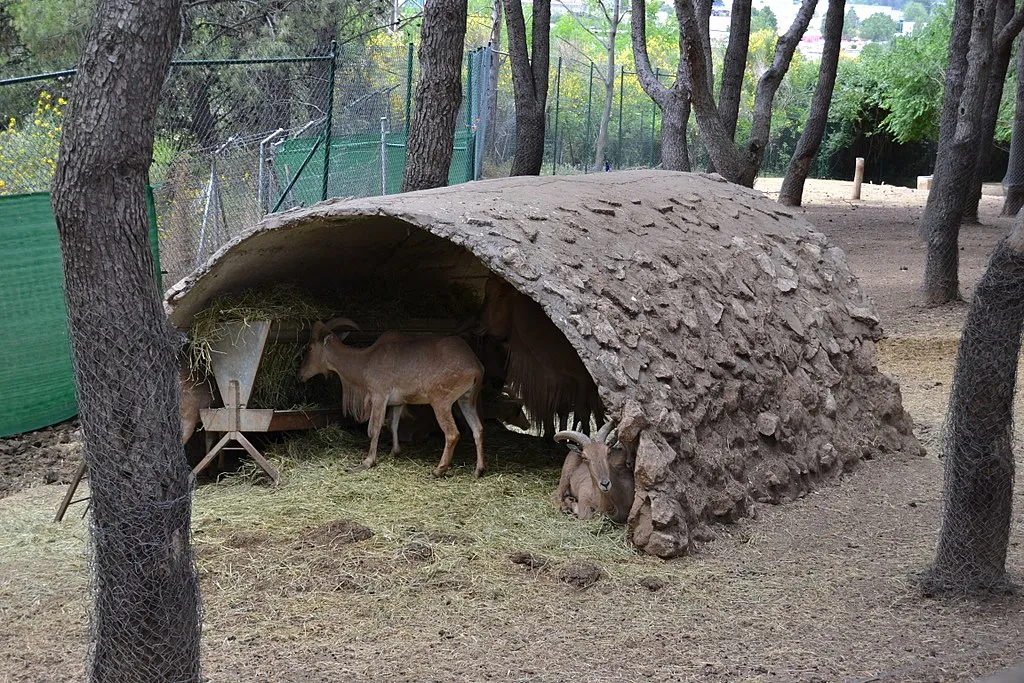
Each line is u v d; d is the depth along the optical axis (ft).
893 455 28.53
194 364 26.09
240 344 25.71
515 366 28.60
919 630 17.60
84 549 21.66
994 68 74.69
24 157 42.93
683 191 30.53
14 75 63.00
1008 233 18.28
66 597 19.26
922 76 134.82
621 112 115.34
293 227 23.90
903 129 140.56
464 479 25.64
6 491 26.40
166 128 57.52
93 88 12.15
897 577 20.13
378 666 16.16
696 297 25.39
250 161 49.34
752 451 24.56
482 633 17.48
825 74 86.43
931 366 40.91
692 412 23.00
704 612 18.45
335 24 73.67
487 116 77.97
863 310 30.35
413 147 34.94
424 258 30.22
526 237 23.44
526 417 31.60
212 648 16.80
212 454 25.90
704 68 43.70
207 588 19.21
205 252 45.98
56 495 25.91
